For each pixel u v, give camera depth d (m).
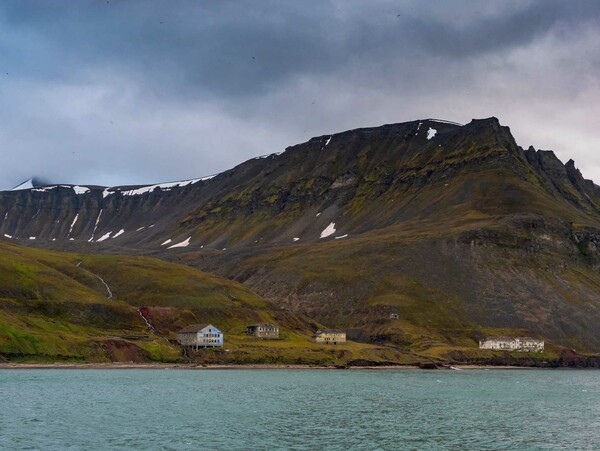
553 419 122.69
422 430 106.81
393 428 107.81
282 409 125.50
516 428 111.25
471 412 128.75
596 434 107.38
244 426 106.06
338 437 99.38
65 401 128.12
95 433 97.56
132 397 136.88
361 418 117.06
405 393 160.25
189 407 124.81
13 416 109.12
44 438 93.25
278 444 93.62
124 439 94.00
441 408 133.38
